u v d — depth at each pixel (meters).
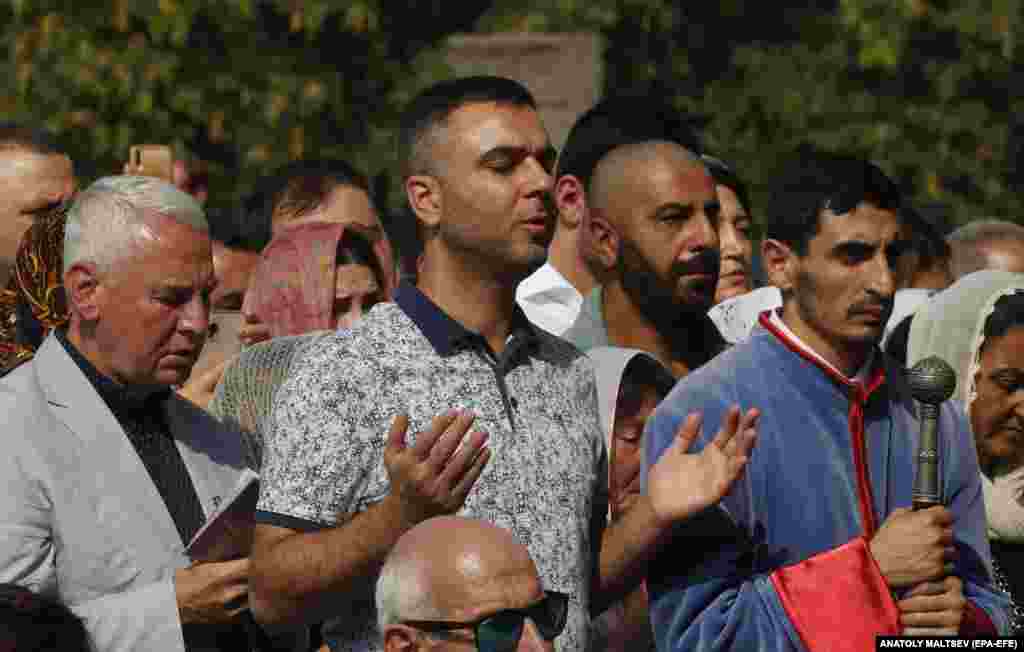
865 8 37.75
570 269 15.05
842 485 11.41
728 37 40.31
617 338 13.80
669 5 38.84
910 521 11.12
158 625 10.51
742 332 15.49
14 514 10.71
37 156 14.40
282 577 10.06
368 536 9.75
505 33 36.78
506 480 10.53
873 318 11.52
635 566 10.83
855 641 10.93
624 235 13.62
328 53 36.94
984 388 13.49
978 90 39.00
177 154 24.25
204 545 10.51
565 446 10.86
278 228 16.42
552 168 11.08
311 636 12.16
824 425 11.50
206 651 10.83
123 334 11.07
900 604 11.08
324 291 14.60
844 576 11.01
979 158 38.41
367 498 10.45
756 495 11.31
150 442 11.45
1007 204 38.66
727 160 39.00
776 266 11.89
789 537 11.31
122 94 34.41
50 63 34.72
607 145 14.68
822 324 11.59
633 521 10.77
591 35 29.34
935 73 38.56
